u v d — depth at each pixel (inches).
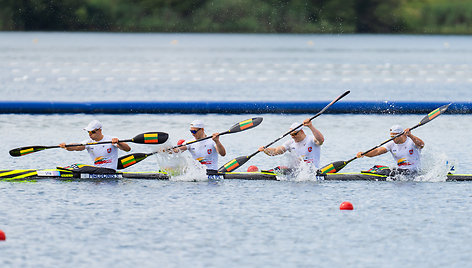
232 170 2081.7
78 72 5064.0
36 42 7800.2
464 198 1808.6
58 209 1663.4
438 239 1449.3
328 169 2062.0
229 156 2400.3
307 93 4124.0
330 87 4436.5
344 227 1531.7
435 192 1876.2
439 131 2952.8
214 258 1321.4
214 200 1770.4
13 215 1604.3
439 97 4010.8
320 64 5910.4
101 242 1413.6
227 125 3051.2
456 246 1403.8
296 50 7367.1
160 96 3924.7
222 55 6624.0
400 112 3499.0
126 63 5743.1
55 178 2021.4
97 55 6397.6
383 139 2738.7
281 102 3486.7
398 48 7819.9
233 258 1322.6
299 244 1408.7
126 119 3223.4
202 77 4881.9
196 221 1569.9
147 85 4426.7
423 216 1627.7
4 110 3356.3
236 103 3462.1
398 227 1534.2
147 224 1542.8
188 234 1470.2
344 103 3501.5
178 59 6146.7
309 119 2036.2
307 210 1676.9
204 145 2050.9
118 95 3951.8
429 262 1310.3
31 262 1294.3
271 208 1691.7
